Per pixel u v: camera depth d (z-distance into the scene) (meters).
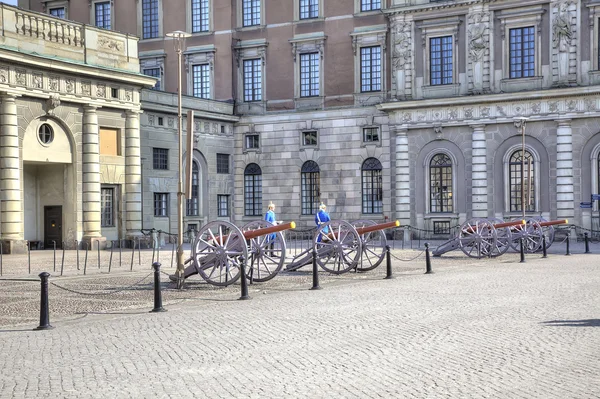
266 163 58.09
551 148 49.00
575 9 48.06
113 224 44.19
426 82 52.56
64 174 42.06
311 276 27.02
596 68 47.84
